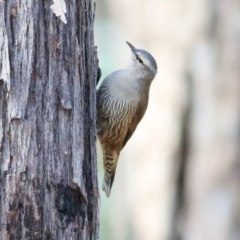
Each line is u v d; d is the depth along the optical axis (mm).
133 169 14648
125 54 16406
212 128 14125
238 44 14070
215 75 14164
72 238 6297
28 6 6191
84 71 6754
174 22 14328
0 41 6109
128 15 15086
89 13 6973
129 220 15086
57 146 6285
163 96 14312
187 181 14273
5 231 6027
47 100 6258
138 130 14469
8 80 6094
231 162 13914
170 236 14352
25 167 6109
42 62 6258
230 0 14164
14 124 6098
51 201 6207
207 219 14023
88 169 6680
